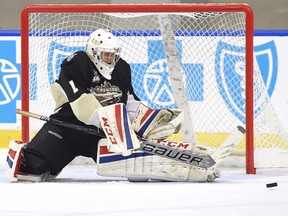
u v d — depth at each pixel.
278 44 18.08
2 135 18.38
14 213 8.28
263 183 11.98
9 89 18.42
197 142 16.59
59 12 14.53
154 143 12.11
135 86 16.69
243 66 16.23
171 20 15.27
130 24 16.38
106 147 12.19
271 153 15.84
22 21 14.54
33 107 15.82
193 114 16.53
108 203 9.15
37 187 11.22
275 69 18.05
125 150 11.59
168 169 12.16
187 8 14.34
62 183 11.97
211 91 16.48
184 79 16.31
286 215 8.09
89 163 15.84
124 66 12.80
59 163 12.48
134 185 11.59
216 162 12.26
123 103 12.32
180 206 8.86
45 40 15.69
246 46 14.24
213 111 16.55
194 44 16.23
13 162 12.12
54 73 15.85
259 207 8.80
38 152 12.26
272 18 25.70
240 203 9.18
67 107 12.58
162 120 12.61
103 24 15.98
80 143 12.62
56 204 9.06
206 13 14.92
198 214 8.18
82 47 15.95
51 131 12.45
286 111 17.98
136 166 12.14
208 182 12.24
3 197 9.84
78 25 15.97
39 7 14.54
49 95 15.91
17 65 18.45
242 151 14.51
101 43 12.19
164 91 16.83
